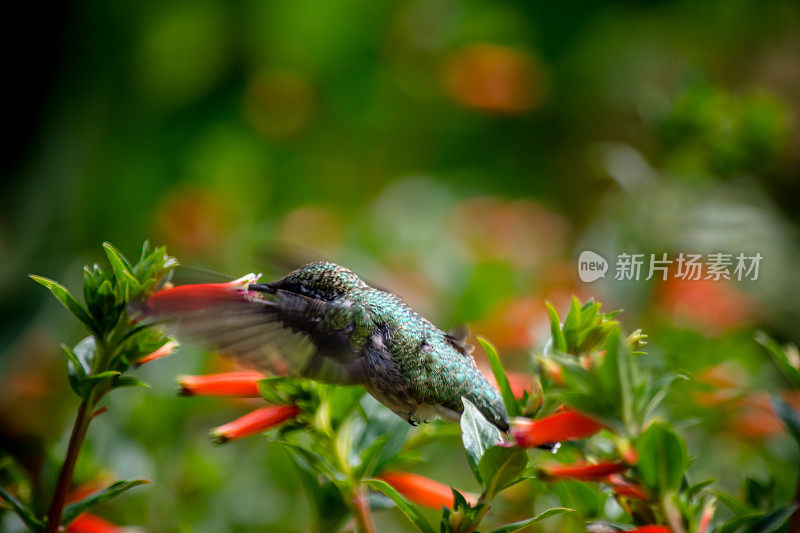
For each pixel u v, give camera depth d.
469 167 19.81
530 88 18.44
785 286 9.74
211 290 4.68
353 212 18.06
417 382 5.24
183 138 17.97
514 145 19.77
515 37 19.69
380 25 19.09
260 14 18.19
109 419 7.66
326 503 5.13
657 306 9.45
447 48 19.42
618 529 4.43
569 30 19.52
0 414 10.15
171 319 4.46
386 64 19.47
